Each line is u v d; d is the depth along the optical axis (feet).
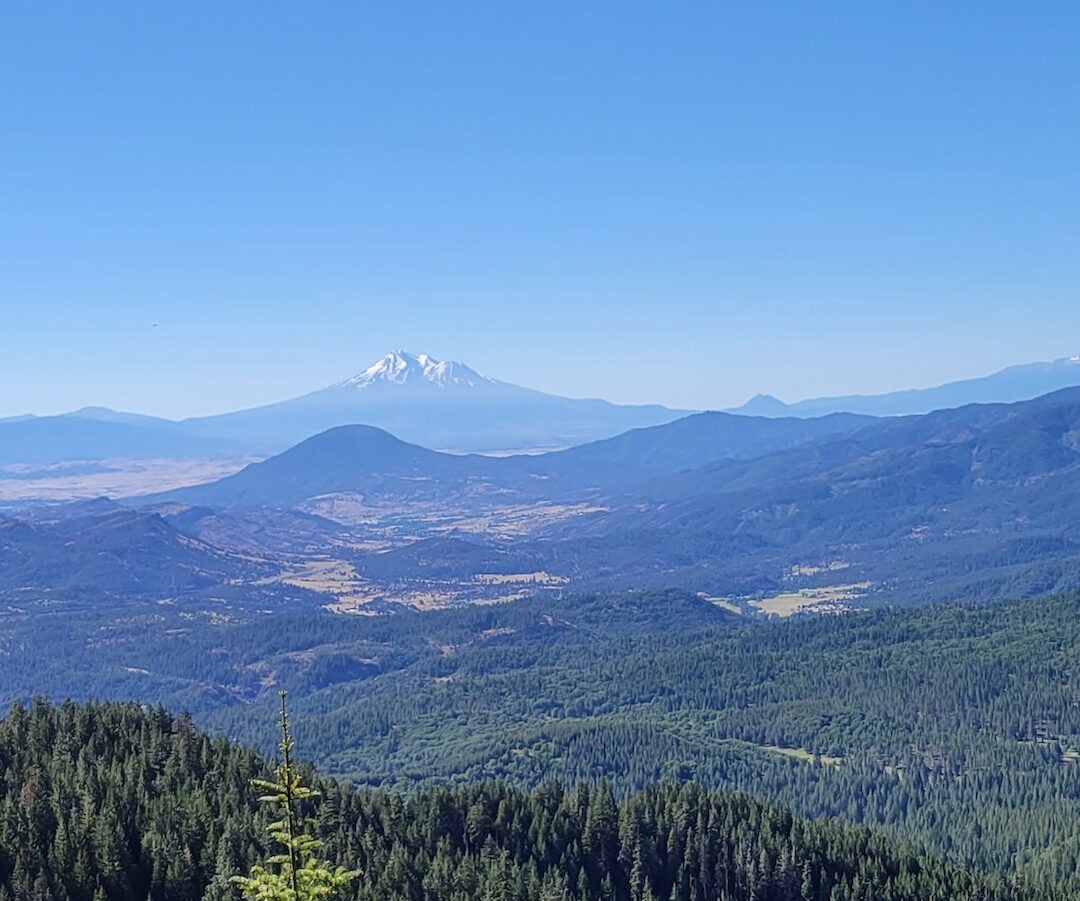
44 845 539.70
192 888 545.85
